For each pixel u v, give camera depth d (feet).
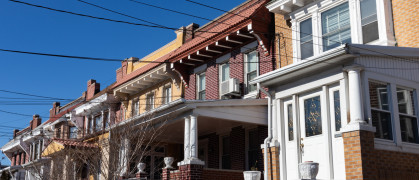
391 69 40.14
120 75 96.12
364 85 37.68
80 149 66.90
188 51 68.59
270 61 57.82
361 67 37.55
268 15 59.62
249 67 61.31
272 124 45.03
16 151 133.39
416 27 45.83
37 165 82.17
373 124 37.63
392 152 37.60
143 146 69.10
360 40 48.85
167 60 72.95
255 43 60.59
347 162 35.96
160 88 79.00
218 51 65.82
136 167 61.82
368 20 48.88
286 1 55.47
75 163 65.98
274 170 43.19
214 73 66.64
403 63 41.39
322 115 40.19
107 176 57.72
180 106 49.93
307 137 41.63
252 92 58.70
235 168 58.44
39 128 113.60
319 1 53.36
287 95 43.93
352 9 50.03
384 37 46.96
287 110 44.32
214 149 63.67
